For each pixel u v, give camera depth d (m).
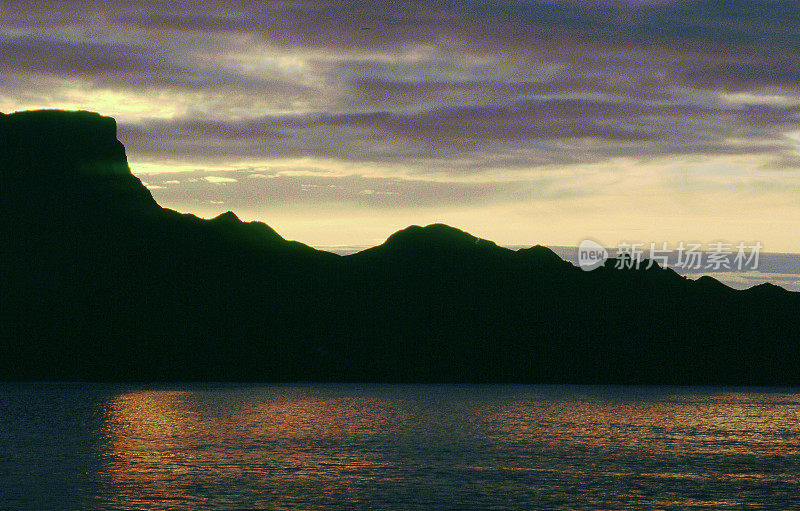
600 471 56.69
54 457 59.41
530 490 48.72
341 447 67.62
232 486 48.44
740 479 54.03
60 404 101.19
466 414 99.44
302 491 47.28
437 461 60.53
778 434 82.81
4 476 50.88
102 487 47.44
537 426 87.38
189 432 75.88
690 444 74.00
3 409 94.44
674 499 46.75
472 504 44.50
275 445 68.00
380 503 44.38
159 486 48.03
